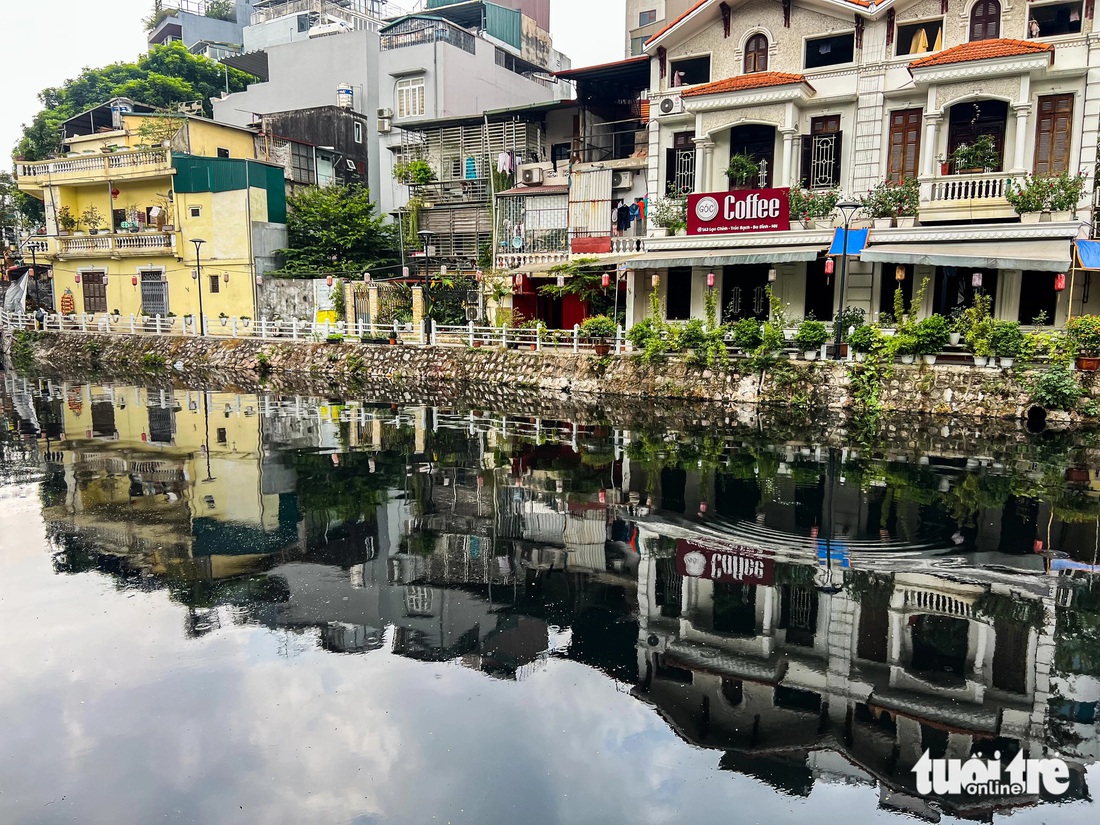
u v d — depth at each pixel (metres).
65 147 42.75
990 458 14.57
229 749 5.45
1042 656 6.65
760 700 6.05
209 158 35.91
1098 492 11.90
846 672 6.43
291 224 37.41
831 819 4.75
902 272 19.70
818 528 10.15
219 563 9.00
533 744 5.53
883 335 20.44
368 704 6.03
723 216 23.03
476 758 5.37
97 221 39.31
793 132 22.70
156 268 38.00
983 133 20.86
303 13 50.59
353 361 30.08
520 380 26.20
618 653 6.81
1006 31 20.84
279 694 6.16
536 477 13.27
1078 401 17.89
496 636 7.14
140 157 36.91
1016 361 18.91
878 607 7.64
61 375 30.73
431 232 36.72
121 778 5.12
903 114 21.91
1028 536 9.71
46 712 5.88
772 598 7.89
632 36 37.84
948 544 9.45
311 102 44.72
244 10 66.50
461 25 48.41
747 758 5.37
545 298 29.95
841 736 5.59
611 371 24.31
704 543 9.66
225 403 22.92
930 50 21.72
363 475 13.46
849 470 13.58
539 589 8.22
